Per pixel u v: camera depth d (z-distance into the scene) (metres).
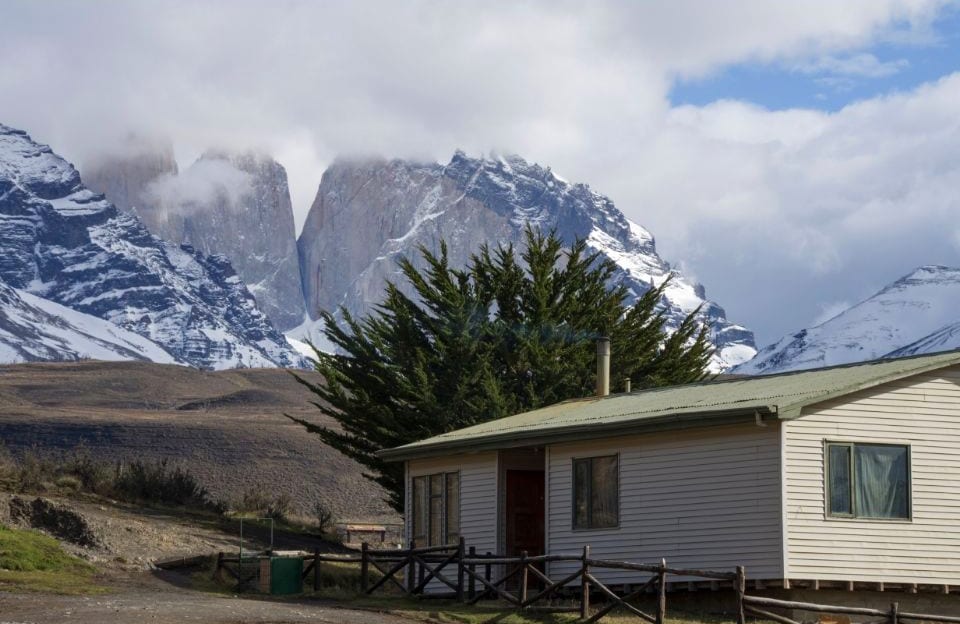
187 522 42.12
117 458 106.12
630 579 27.70
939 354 27.78
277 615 23.73
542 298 45.19
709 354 48.94
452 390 42.66
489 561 26.72
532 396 43.12
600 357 37.34
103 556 33.19
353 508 90.00
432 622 24.52
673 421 26.70
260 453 107.94
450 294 43.62
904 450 26.42
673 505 27.11
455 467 32.66
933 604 26.25
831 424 25.92
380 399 43.72
